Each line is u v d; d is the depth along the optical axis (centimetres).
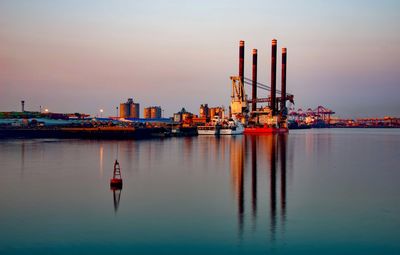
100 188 5197
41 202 4375
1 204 4275
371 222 3669
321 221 3688
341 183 5741
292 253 2911
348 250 2977
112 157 9288
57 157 9200
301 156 10075
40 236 3234
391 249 2995
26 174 6438
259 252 2927
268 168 7412
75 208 4109
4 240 3138
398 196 4816
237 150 11850
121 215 3847
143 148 12344
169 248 2989
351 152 11600
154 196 4706
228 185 5484
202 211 4009
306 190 5169
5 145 13225
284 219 3741
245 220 3697
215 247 3014
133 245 3045
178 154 10288
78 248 2981
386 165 8112
